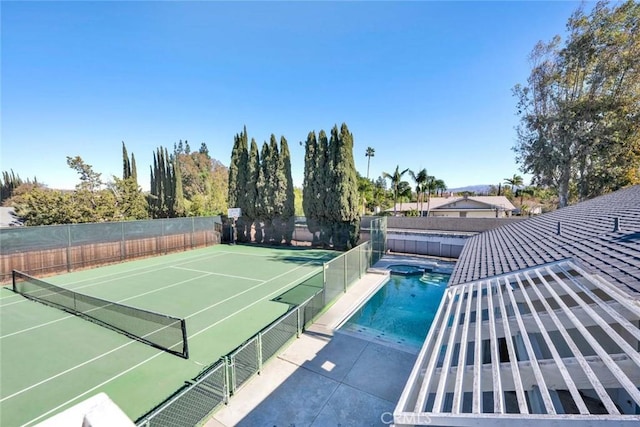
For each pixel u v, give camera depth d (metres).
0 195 56.06
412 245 18.56
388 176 35.53
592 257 4.64
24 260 13.10
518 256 6.66
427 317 9.51
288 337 7.15
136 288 11.85
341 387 5.50
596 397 3.74
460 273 6.93
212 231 22.61
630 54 15.02
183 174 55.75
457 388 2.40
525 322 3.82
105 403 1.05
